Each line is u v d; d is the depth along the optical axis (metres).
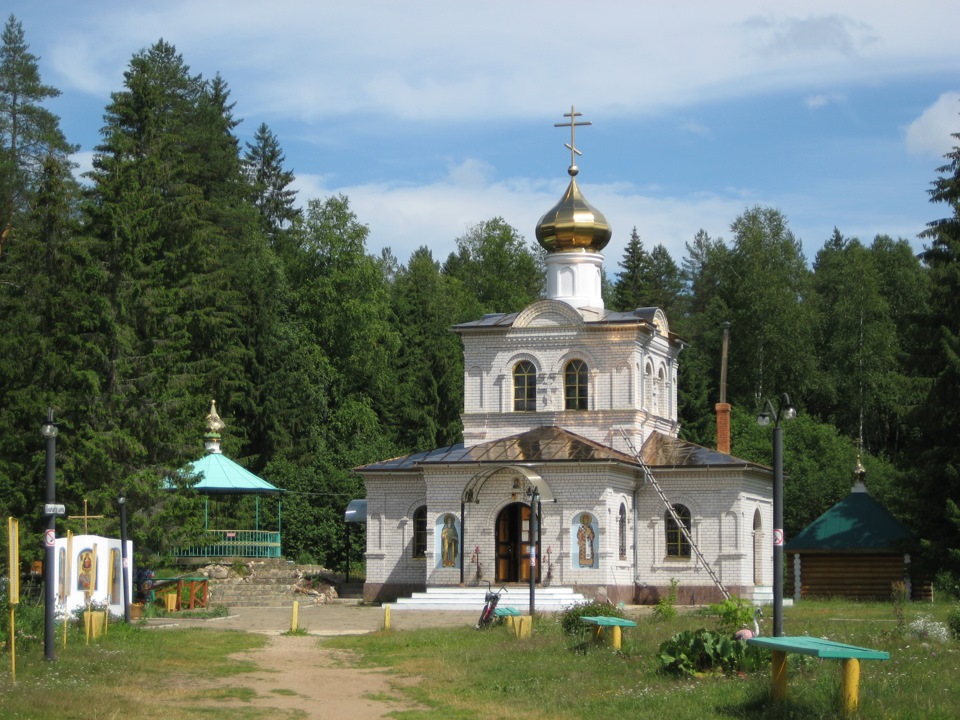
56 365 59.09
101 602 41.91
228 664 34.41
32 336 62.06
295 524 75.88
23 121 85.44
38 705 26.27
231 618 48.56
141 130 74.44
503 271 121.25
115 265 60.91
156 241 63.84
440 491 56.03
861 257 100.69
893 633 35.72
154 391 59.47
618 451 58.06
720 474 57.12
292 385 83.88
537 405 59.47
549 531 54.69
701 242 131.00
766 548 60.75
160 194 72.69
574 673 31.08
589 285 62.50
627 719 25.72
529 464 54.66
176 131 91.00
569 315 59.34
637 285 118.81
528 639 37.62
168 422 59.03
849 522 64.81
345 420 86.56
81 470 55.47
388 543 59.50
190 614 49.12
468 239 124.19
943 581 58.31
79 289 60.53
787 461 81.81
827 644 25.12
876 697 25.39
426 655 35.94
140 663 33.09
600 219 62.56
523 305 113.25
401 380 96.44
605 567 53.84
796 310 96.31
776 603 32.25
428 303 98.00
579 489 54.53
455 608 53.16
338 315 90.31
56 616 38.44
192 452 59.94
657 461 57.91
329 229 91.69
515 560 55.75
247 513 68.06
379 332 91.31
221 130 97.62
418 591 58.75
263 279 85.25
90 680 30.03
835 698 25.14
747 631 30.50
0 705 25.92
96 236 64.50
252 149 112.62
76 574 41.09
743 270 101.88
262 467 82.25
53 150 84.06
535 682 30.20
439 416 92.75
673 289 129.88
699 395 96.69
